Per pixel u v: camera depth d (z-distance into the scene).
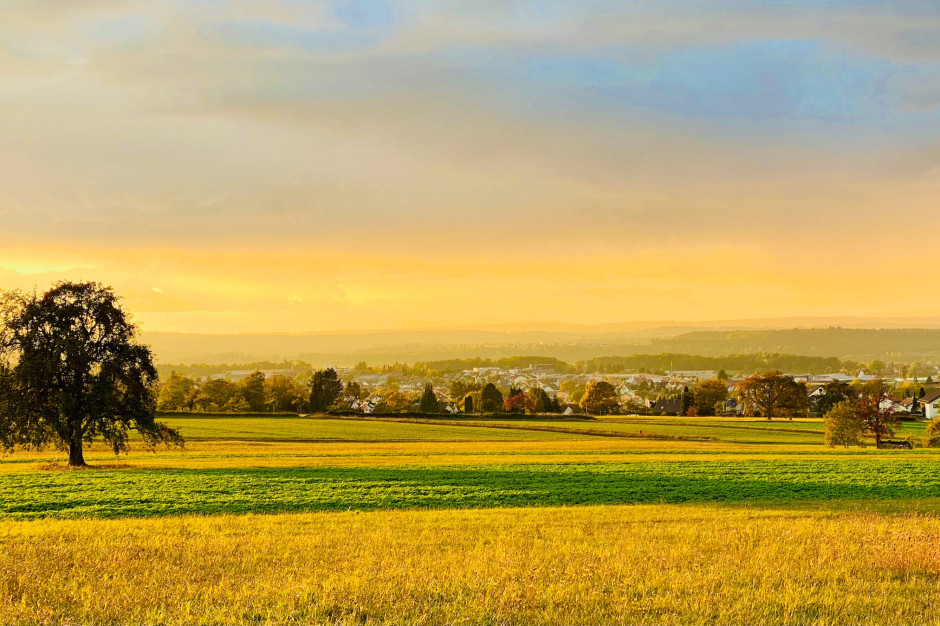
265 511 27.58
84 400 44.12
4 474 38.78
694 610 10.09
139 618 9.67
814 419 121.19
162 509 27.55
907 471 42.53
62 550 14.59
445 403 175.38
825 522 20.91
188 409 129.88
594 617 9.75
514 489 33.91
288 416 108.44
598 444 70.25
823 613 10.04
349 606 10.22
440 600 10.66
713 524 20.89
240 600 10.48
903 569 12.65
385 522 22.05
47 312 43.62
